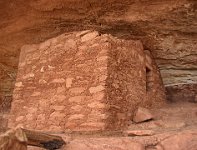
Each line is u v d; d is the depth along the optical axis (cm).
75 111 410
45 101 461
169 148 296
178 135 314
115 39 434
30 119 473
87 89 408
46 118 447
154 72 553
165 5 392
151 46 530
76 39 453
